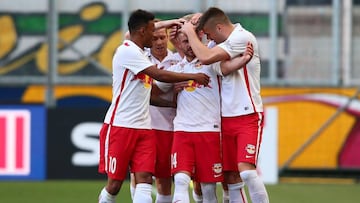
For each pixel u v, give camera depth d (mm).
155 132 28484
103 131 27172
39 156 45812
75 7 49188
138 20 26688
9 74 49750
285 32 49281
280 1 49156
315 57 49344
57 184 43938
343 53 49312
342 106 49250
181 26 27531
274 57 49312
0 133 45719
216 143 27062
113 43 49375
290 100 49375
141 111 26828
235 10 49219
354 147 49125
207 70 27078
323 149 49312
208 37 27188
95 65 49469
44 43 49719
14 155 45750
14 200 37688
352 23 49250
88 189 41719
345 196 40094
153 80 28047
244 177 26391
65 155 45844
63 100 49469
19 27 49719
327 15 49281
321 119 49312
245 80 26812
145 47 27266
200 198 29516
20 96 49750
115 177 26875
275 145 45562
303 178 49250
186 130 27000
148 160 26828
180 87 27281
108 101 49469
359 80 49281
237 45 26297
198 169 27188
